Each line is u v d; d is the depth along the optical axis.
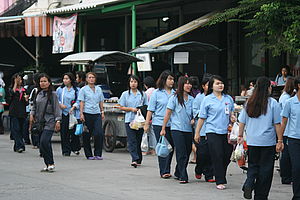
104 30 27.03
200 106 10.55
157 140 11.82
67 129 15.27
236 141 10.34
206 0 21.98
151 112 11.84
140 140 13.41
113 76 21.42
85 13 22.23
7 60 27.91
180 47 18.36
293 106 9.03
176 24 24.17
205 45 18.39
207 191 10.22
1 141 19.11
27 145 17.89
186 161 11.11
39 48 25.84
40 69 25.33
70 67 24.64
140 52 18.91
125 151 16.67
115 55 18.62
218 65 22.72
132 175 12.02
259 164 9.09
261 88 9.04
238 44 22.02
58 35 23.05
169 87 11.87
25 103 16.03
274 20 14.76
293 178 9.02
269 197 9.82
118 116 16.09
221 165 10.36
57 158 14.86
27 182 10.99
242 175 12.24
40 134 12.52
